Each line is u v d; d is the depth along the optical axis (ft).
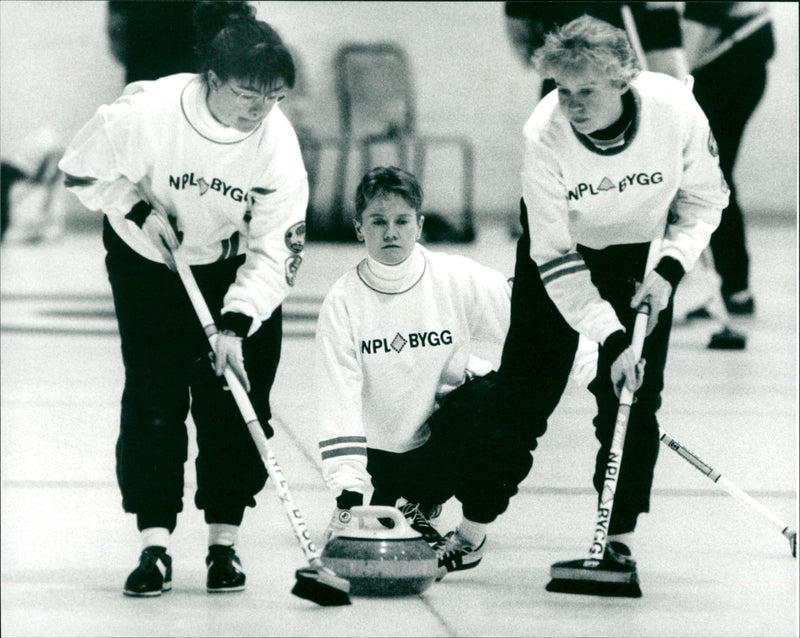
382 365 47.24
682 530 53.62
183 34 85.81
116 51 88.63
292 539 50.49
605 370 45.75
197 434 44.14
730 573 47.11
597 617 40.75
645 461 45.68
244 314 42.65
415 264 47.34
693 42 106.11
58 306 122.11
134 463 43.16
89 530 51.11
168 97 42.52
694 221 44.96
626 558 44.93
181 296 44.27
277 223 43.75
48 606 40.98
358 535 43.11
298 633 38.14
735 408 79.20
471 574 46.26
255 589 43.47
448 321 47.62
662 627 39.75
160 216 43.04
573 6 92.53
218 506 43.70
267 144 42.91
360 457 45.78
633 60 41.60
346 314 46.91
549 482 61.52
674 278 43.75
